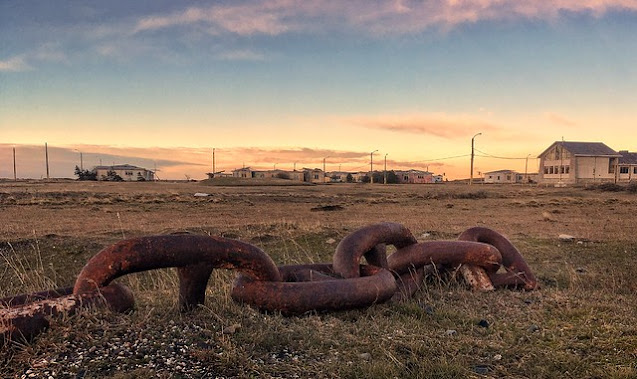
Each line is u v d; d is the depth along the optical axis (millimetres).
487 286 5984
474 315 4844
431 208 26594
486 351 3893
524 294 5891
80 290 3980
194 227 15375
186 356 3367
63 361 3156
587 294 5996
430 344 3965
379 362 3502
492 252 6082
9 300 4031
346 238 5430
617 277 7523
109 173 96000
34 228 15844
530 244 11008
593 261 9109
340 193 41875
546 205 28047
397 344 3914
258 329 3990
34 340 3408
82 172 101250
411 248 5945
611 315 4883
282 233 13125
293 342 3836
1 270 9891
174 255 4137
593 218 19953
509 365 3621
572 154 68688
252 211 24312
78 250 11531
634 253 9859
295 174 103812
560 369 3549
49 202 27422
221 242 4336
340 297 4559
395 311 4848
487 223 17656
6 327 3326
